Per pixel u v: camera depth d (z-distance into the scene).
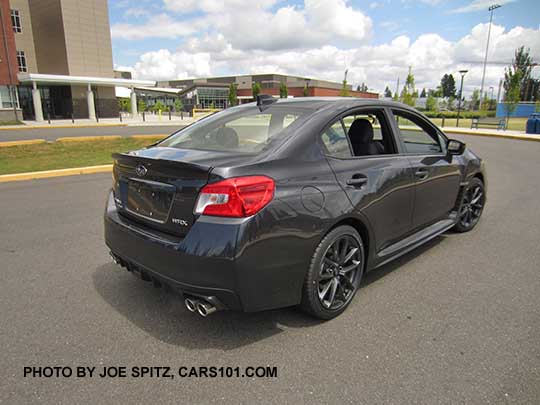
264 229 2.43
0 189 7.62
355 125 3.41
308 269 2.72
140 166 2.79
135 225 2.87
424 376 2.34
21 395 2.20
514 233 4.95
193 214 2.46
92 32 39.69
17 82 30.84
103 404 2.14
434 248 4.45
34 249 4.42
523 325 2.89
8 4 29.78
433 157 3.93
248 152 2.77
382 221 3.25
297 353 2.57
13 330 2.82
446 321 2.95
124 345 2.66
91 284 3.56
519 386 2.26
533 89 64.25
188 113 55.50
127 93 78.19
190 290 2.45
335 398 2.17
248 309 2.49
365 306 3.16
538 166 10.99
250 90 83.81
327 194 2.75
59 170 9.27
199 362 2.49
